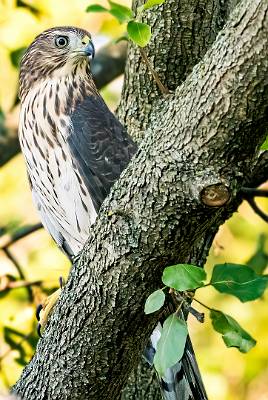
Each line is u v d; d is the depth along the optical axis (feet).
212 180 27.53
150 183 28.45
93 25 59.31
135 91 38.47
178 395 34.53
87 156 38.37
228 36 27.04
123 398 37.42
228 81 26.94
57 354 31.17
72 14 59.06
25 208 63.16
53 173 39.40
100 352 30.73
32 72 41.52
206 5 37.37
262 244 46.37
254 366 59.16
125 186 29.01
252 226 56.34
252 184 38.17
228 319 29.09
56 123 39.40
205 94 27.40
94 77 48.75
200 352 59.88
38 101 40.24
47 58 41.24
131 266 29.37
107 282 29.78
